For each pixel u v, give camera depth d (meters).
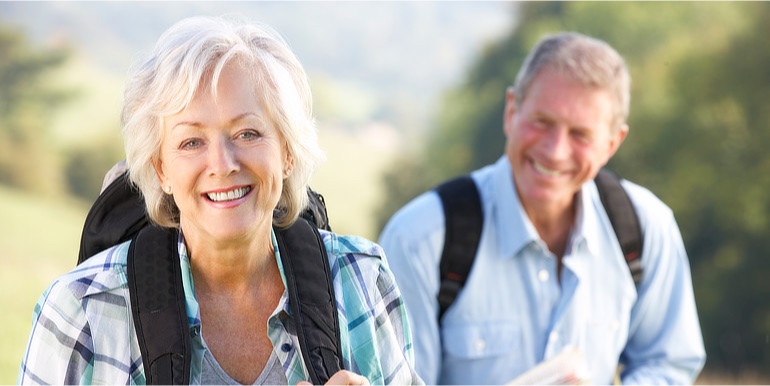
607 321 3.95
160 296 2.37
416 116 31.55
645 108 18.70
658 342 4.14
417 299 3.78
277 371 2.44
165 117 2.33
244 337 2.46
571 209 3.96
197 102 2.30
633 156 18.39
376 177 25.78
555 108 3.80
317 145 2.50
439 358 3.84
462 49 32.56
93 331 2.36
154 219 2.45
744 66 18.47
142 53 2.42
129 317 2.38
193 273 2.47
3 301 16.33
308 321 2.41
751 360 16.34
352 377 2.31
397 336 2.61
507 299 3.86
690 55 18.88
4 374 13.09
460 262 3.80
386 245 3.87
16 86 27.84
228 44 2.34
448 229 3.79
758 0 18.98
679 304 4.10
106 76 29.72
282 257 2.47
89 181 26.19
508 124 4.04
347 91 32.53
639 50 19.50
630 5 19.98
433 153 24.33
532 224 3.92
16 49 28.50
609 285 3.95
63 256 20.45
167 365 2.31
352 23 34.44
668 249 4.04
